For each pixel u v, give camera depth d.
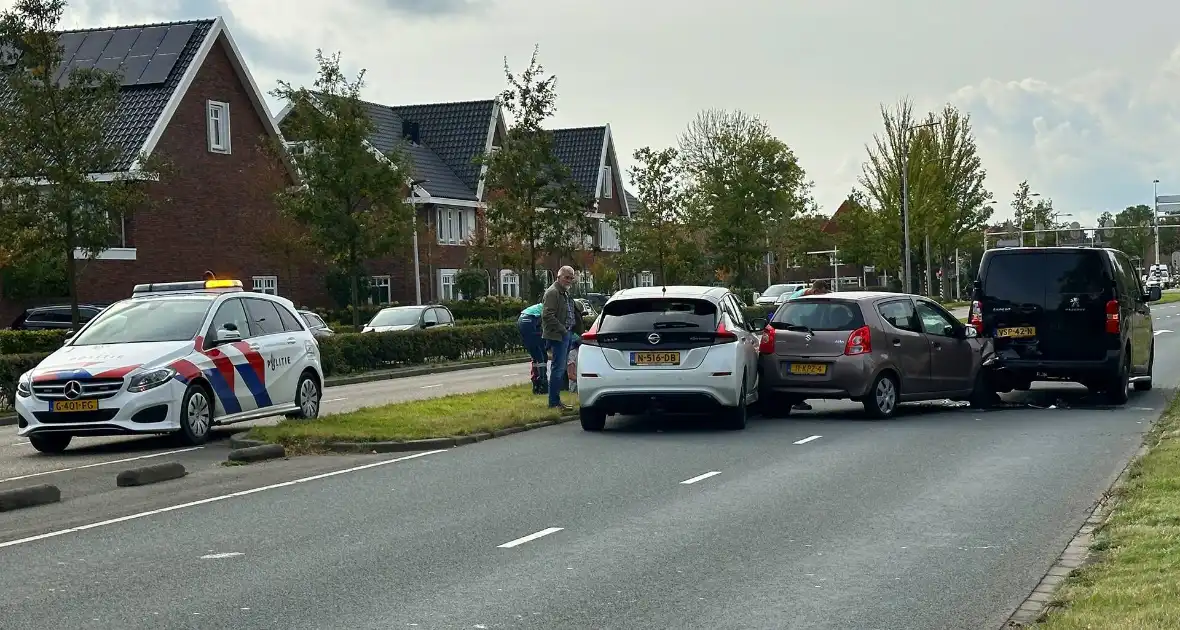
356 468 13.48
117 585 8.02
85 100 28.75
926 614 7.09
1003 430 16.02
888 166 68.38
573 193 41.12
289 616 7.17
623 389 16.20
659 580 7.98
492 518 10.27
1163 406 19.02
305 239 37.84
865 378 17.34
